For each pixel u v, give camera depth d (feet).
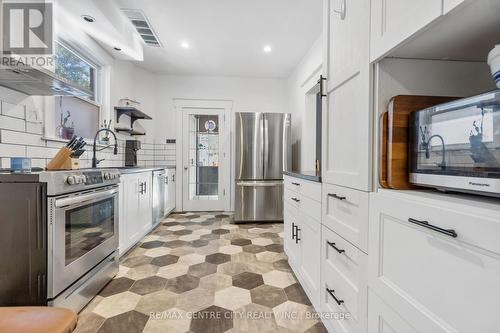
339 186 4.11
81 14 7.39
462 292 1.97
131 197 8.30
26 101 6.32
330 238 4.42
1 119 5.70
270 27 9.35
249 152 12.48
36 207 4.43
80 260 5.18
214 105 14.85
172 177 13.98
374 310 3.12
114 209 6.67
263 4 7.98
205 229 11.17
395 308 2.73
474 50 3.03
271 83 15.01
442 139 2.55
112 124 10.76
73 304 4.94
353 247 3.63
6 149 5.82
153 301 5.50
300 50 11.27
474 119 2.18
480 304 1.83
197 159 15.02
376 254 3.08
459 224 1.99
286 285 6.20
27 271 4.47
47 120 6.91
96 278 5.73
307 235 5.61
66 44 8.52
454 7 2.05
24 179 4.43
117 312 5.10
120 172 7.33
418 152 2.91
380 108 3.27
